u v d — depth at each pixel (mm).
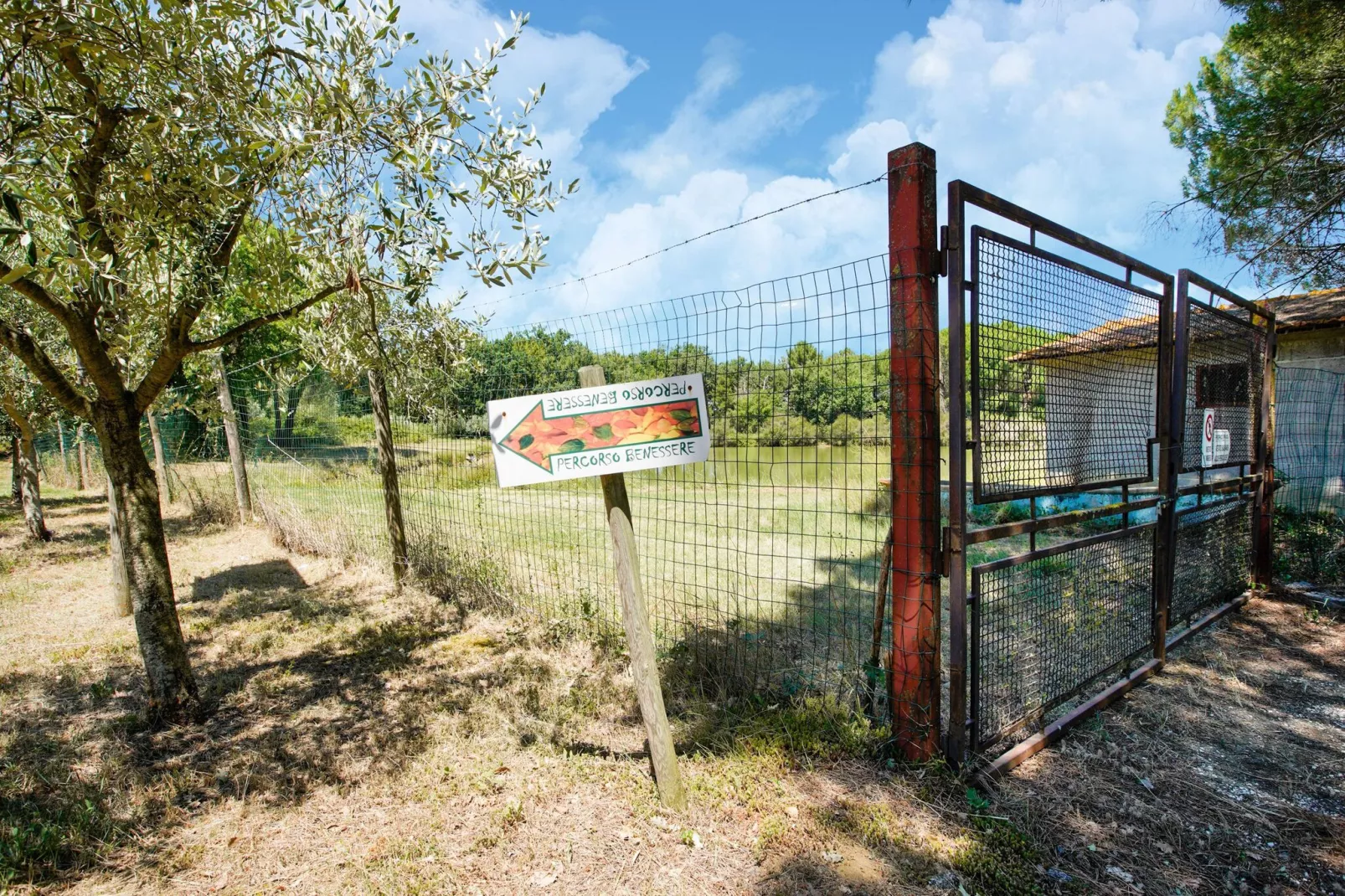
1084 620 3551
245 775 3082
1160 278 4016
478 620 5320
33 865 2434
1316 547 6508
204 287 3656
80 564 7957
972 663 2912
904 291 2814
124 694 4082
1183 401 4211
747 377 3533
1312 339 8805
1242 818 2715
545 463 2744
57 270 2562
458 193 3055
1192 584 4652
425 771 3104
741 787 2875
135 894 2350
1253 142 8078
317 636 5016
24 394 8055
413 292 3346
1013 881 2311
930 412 2828
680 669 4008
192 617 5512
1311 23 6898
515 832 2656
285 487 8625
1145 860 2471
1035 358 3139
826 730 3219
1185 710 3615
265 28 2994
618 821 2707
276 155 2875
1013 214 3006
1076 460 3430
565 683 4051
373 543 7016
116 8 2602
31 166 2543
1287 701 3760
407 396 6195
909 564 2906
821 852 2469
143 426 14961
